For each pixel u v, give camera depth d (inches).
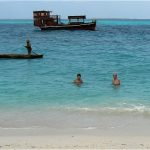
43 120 612.4
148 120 609.9
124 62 1481.3
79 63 1449.3
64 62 1486.2
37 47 2386.8
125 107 703.7
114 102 749.9
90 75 1127.6
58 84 968.3
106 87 922.1
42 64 1406.3
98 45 2529.5
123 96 810.8
